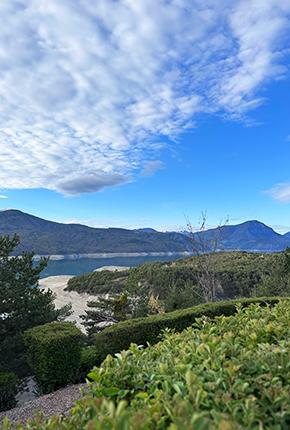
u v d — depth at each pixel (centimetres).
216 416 146
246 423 153
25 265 784
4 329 711
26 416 473
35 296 780
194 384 180
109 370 226
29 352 663
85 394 237
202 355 228
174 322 748
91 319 1152
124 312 1141
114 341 705
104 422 139
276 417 161
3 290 712
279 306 405
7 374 608
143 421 137
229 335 262
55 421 188
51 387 613
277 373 199
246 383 181
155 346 305
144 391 208
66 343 631
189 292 1262
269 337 278
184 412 145
